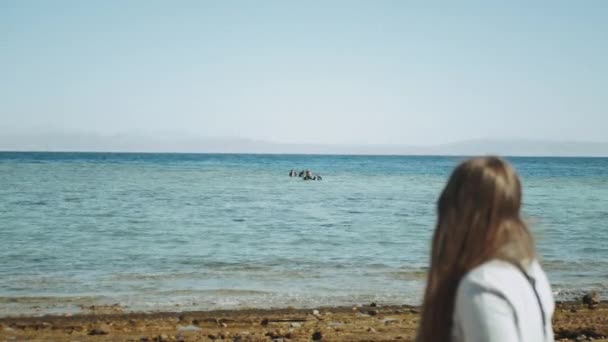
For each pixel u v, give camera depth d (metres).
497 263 2.10
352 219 31.91
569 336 9.55
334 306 12.47
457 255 2.17
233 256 19.19
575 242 22.61
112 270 16.48
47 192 48.38
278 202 42.59
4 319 11.05
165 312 11.79
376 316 11.36
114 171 92.06
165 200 42.69
